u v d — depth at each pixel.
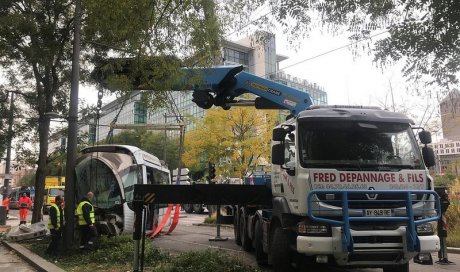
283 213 8.85
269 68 14.76
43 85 17.08
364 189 8.01
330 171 8.06
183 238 18.34
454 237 14.30
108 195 16.28
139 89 10.80
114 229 15.63
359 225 7.84
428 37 5.55
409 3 5.66
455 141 33.94
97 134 16.77
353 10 6.36
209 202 9.78
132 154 17.06
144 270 9.87
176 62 9.55
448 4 5.25
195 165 41.97
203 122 36.25
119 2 8.16
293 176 8.59
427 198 8.12
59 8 14.63
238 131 35.31
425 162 8.59
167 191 9.64
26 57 14.91
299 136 8.54
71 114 13.16
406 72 5.85
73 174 13.11
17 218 35.44
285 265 8.90
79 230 13.19
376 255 7.70
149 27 8.68
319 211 7.81
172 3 8.61
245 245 13.53
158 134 64.81
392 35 5.73
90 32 12.81
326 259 7.93
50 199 42.78
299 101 12.12
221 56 10.41
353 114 8.66
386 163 8.34
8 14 14.23
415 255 7.94
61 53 15.23
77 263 11.34
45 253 12.99
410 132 8.73
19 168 20.31
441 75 5.65
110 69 10.98
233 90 12.52
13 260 13.10
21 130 18.61
